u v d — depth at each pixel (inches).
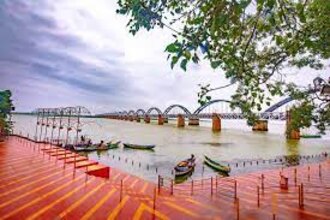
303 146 3484.3
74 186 646.5
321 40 230.7
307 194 657.0
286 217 481.4
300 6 130.1
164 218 462.9
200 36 123.6
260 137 5000.0
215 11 115.8
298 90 443.5
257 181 856.3
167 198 601.9
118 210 491.5
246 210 518.3
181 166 1441.9
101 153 2134.6
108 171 877.2
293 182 850.1
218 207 536.1
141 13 140.5
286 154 2581.2
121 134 4685.0
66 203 514.6
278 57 280.1
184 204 552.7
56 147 1535.4
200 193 666.8
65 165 941.8
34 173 780.6
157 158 2017.7
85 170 852.6
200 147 2972.4
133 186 735.7
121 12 146.3
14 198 529.7
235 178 920.9
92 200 542.0
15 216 436.8
